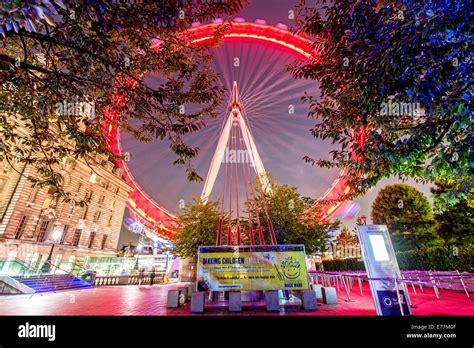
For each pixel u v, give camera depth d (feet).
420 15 10.81
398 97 13.62
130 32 18.28
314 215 71.56
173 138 18.90
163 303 37.99
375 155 14.85
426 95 11.24
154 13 15.20
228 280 29.99
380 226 24.48
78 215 142.20
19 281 58.18
